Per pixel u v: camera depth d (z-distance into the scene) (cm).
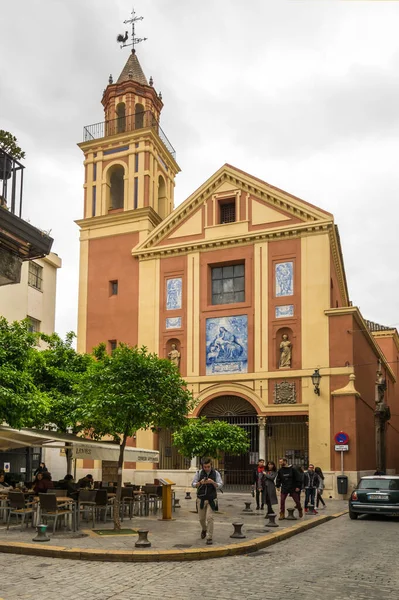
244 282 3191
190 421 2216
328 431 2806
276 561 1112
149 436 3109
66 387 2302
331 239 3123
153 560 1118
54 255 3700
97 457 1811
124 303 3394
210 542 1253
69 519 1672
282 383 2953
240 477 3009
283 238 3097
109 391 1507
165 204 3825
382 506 1797
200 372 3134
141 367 1528
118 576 973
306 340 2945
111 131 3744
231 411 3097
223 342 3117
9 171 727
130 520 1730
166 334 3247
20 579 945
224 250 3219
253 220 3188
